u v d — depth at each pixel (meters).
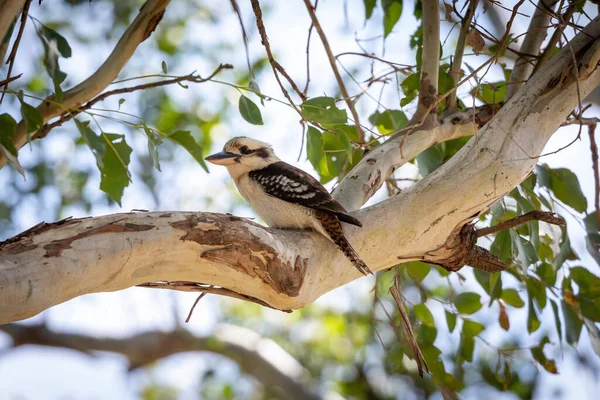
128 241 6.21
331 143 10.54
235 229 6.75
